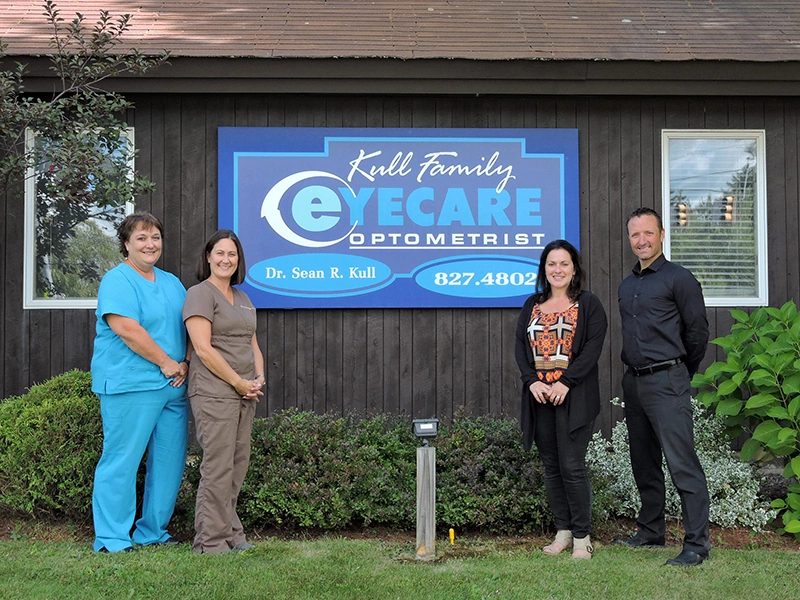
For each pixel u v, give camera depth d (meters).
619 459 5.62
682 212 6.78
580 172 6.64
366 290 6.48
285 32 6.46
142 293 4.53
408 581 3.98
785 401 5.20
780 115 6.76
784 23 6.98
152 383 4.46
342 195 6.50
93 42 5.34
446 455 5.15
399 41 6.34
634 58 6.16
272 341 6.50
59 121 5.15
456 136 6.53
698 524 4.39
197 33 6.38
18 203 6.41
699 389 5.96
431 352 6.54
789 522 4.89
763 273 6.73
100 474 4.48
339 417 6.40
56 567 4.11
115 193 5.27
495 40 6.44
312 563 4.24
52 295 6.54
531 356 4.60
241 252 4.65
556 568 4.21
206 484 4.41
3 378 6.41
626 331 4.66
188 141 6.50
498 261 6.54
